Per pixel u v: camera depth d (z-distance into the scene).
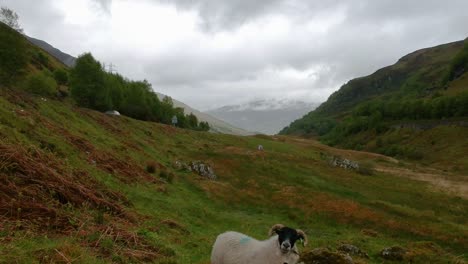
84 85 79.12
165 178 41.09
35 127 30.77
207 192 41.19
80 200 20.11
